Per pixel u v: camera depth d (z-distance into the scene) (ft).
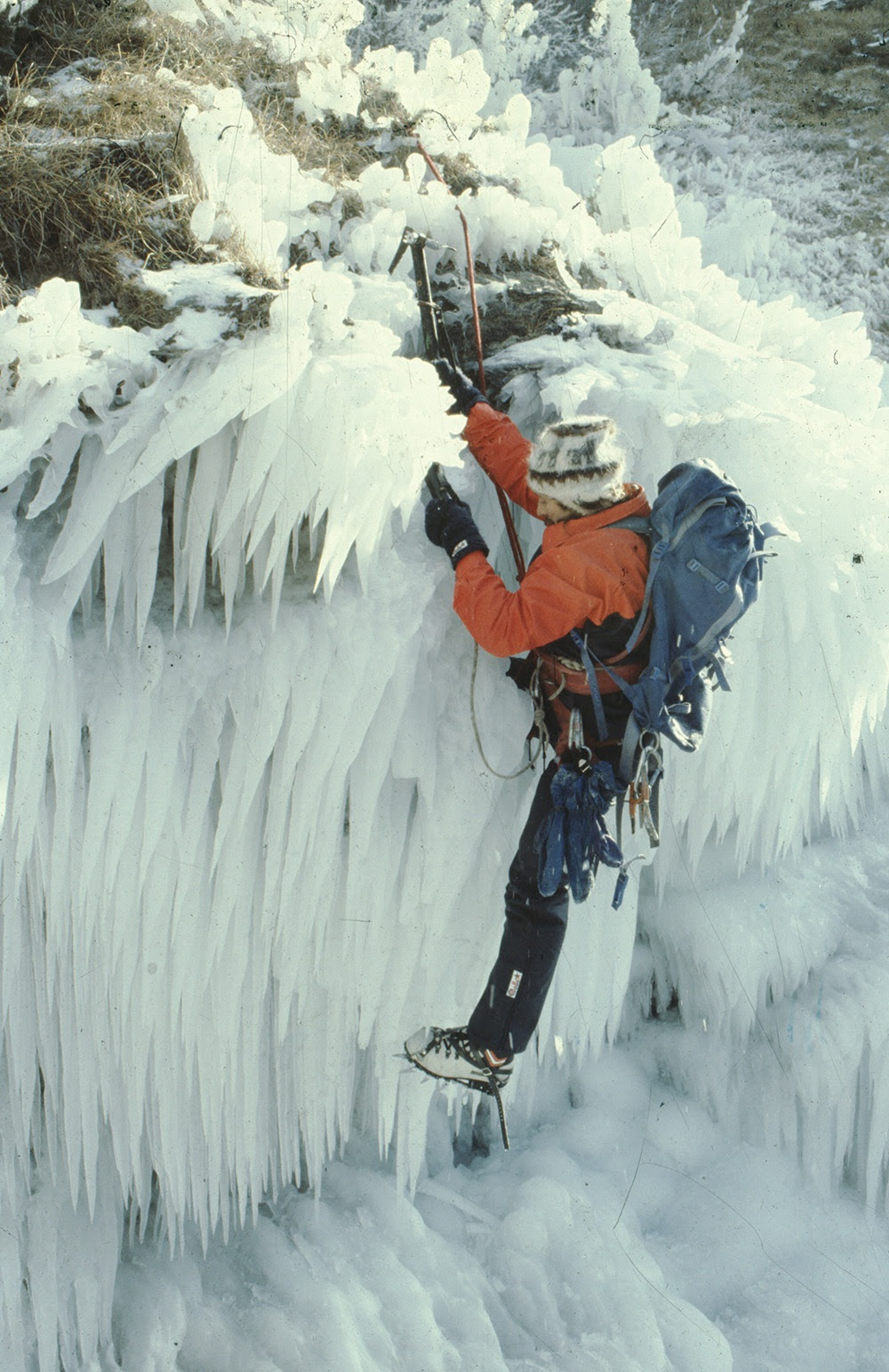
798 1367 9.89
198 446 7.48
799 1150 11.16
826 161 21.29
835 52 23.71
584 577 7.11
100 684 7.66
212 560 8.07
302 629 7.88
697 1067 11.29
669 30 24.07
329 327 7.47
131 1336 8.94
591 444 7.06
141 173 8.31
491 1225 10.14
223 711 7.91
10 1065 8.30
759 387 8.96
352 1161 10.28
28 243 7.96
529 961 7.91
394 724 8.02
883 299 18.93
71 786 7.54
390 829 8.44
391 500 7.16
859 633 8.82
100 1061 8.46
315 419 7.09
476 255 9.63
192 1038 8.64
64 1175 8.98
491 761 8.33
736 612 7.07
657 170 11.23
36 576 7.33
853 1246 10.78
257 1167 9.54
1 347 6.95
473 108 10.96
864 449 8.77
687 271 10.84
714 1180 10.92
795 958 11.13
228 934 8.49
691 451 8.64
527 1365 9.30
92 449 7.26
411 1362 9.07
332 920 8.68
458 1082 8.54
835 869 11.94
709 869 11.25
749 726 9.11
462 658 8.27
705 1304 10.18
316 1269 9.41
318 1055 9.27
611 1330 9.52
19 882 7.55
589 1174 10.74
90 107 8.89
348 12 11.44
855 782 12.21
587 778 7.59
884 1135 10.94
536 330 9.17
